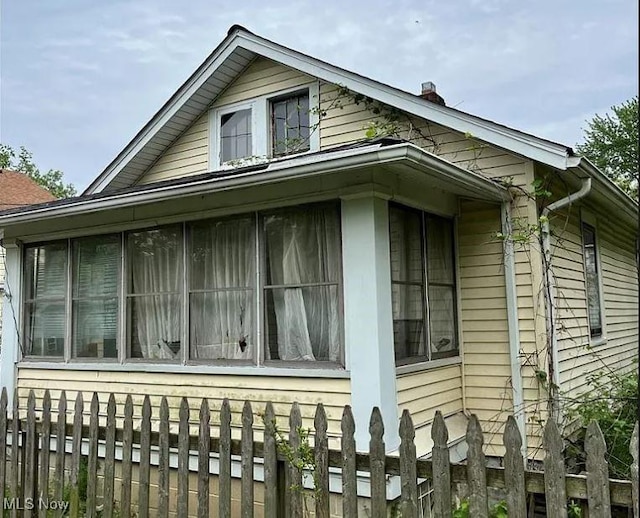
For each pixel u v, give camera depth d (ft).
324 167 14.87
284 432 14.15
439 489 9.70
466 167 21.63
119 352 20.36
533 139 19.56
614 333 30.55
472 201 21.07
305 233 17.15
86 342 21.39
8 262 23.47
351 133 26.27
